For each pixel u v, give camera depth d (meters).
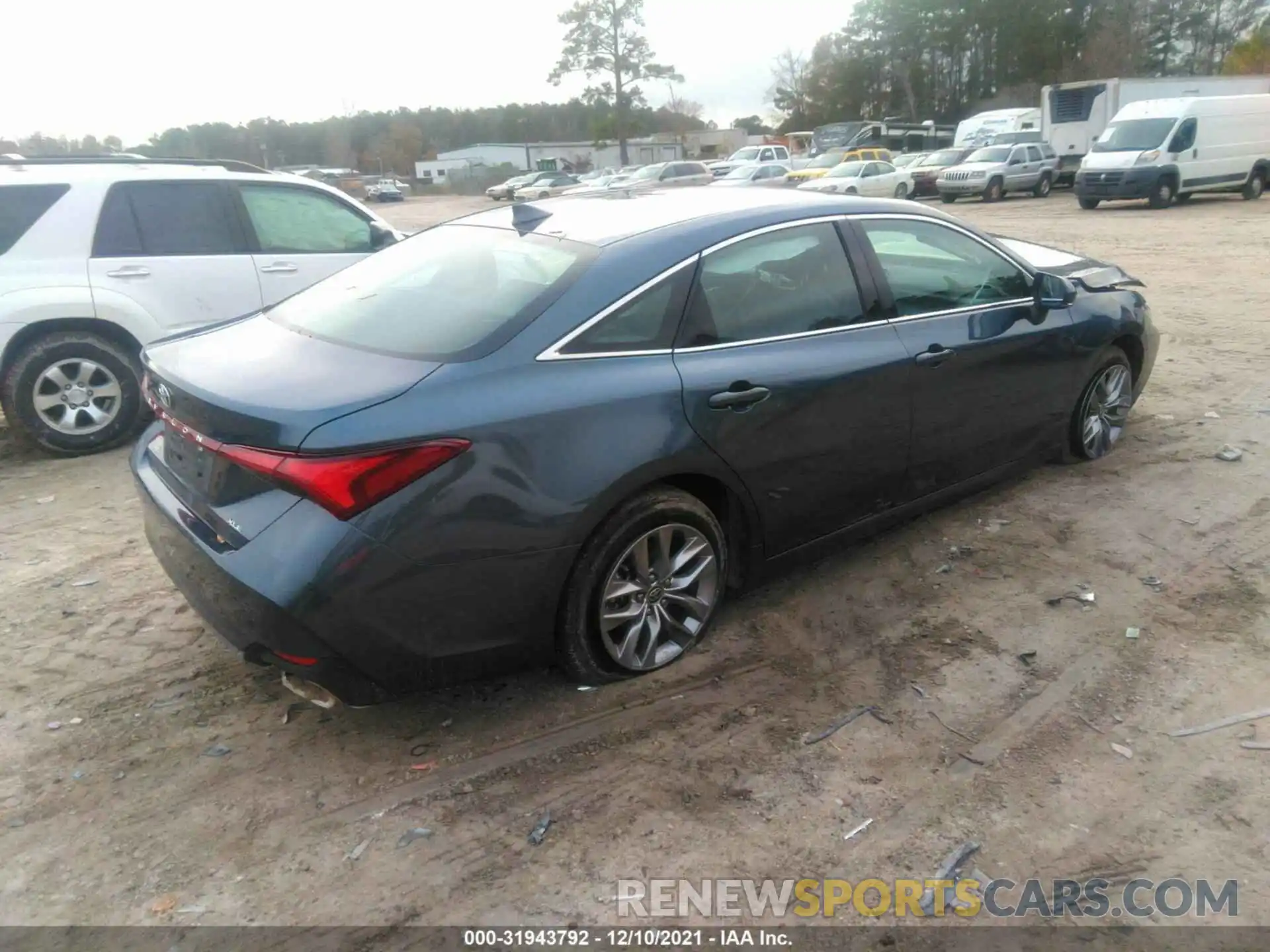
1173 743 3.05
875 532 4.16
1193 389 6.84
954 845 2.66
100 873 2.60
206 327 3.84
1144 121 22.64
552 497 2.90
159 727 3.21
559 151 92.81
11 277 5.86
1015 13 63.69
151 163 6.58
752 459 3.43
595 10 62.62
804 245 3.73
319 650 2.71
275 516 2.69
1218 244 15.21
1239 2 67.75
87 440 6.18
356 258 7.14
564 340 3.04
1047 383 4.73
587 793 2.88
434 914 2.46
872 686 3.39
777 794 2.86
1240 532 4.49
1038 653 3.57
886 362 3.83
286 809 2.82
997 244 4.52
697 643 3.62
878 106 74.56
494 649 2.99
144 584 4.24
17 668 3.56
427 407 2.74
